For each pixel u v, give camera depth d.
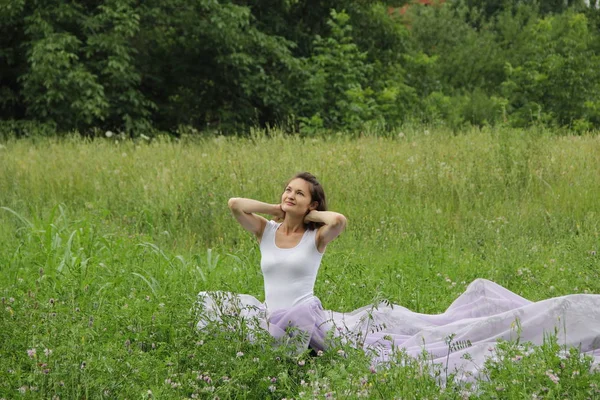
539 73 30.66
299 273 6.91
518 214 12.54
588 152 15.88
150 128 24.75
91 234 10.09
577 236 11.66
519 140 15.88
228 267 9.85
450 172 14.04
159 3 24.98
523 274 9.51
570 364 5.54
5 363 5.76
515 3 54.88
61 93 22.69
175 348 6.20
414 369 5.53
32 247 9.84
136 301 7.38
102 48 23.62
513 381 5.33
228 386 5.51
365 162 14.62
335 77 26.62
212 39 25.38
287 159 14.74
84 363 5.54
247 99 27.03
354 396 5.15
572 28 33.91
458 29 47.38
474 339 6.83
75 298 7.20
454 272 9.81
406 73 33.94
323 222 6.88
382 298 6.75
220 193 12.73
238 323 6.33
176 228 12.24
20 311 6.45
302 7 29.12
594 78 30.38
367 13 29.98
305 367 6.12
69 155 15.92
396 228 11.97
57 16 23.56
